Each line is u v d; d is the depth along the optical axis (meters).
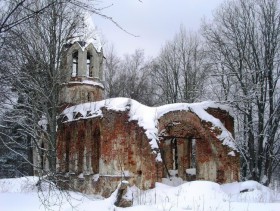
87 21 34.59
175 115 27.16
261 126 32.66
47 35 24.16
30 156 35.25
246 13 34.19
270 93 33.19
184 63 53.78
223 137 28.34
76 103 32.72
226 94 33.56
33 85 9.12
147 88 58.25
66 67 28.84
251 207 15.84
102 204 13.03
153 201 20.23
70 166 30.14
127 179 24.72
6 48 8.28
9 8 7.27
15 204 14.92
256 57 33.50
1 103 8.71
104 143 26.34
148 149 24.09
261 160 33.03
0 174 41.28
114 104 26.28
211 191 19.88
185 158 33.84
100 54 34.66
